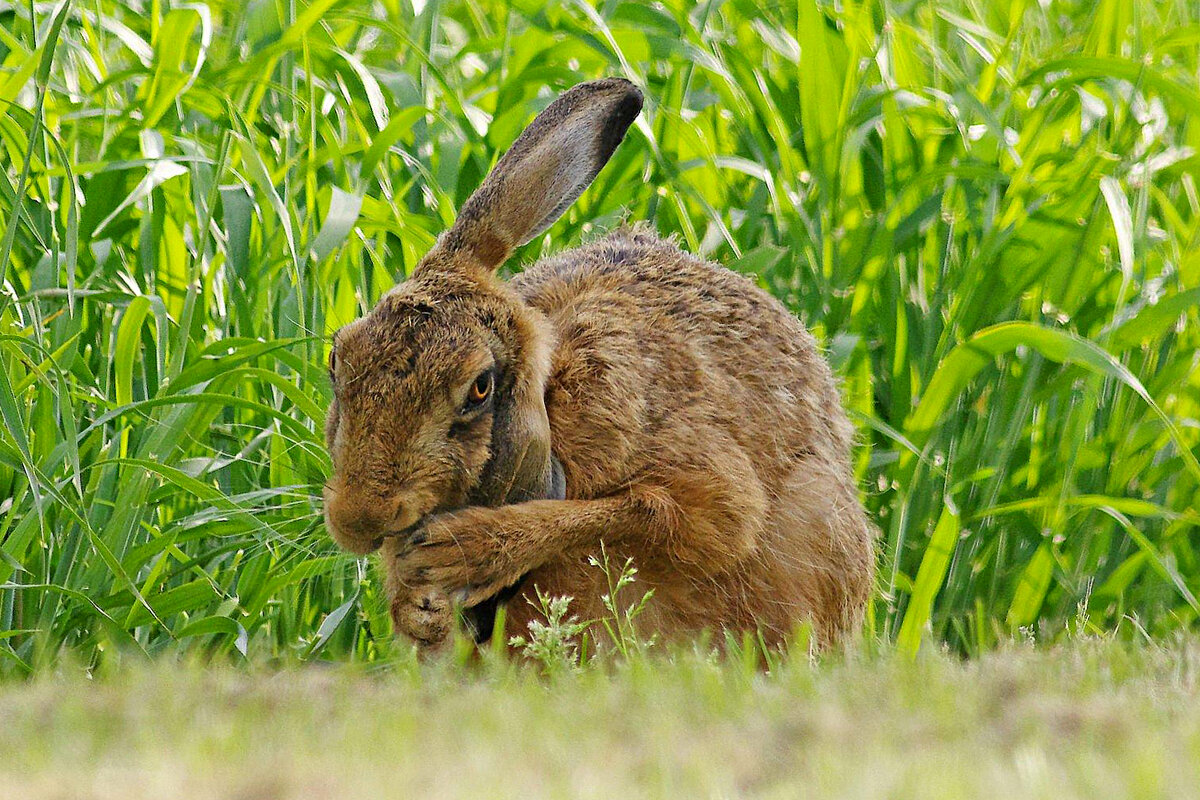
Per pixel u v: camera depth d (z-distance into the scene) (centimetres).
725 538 862
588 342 873
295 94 1211
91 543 951
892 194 1195
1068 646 872
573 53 1268
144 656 912
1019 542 1141
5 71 1091
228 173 1137
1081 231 1123
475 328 802
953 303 1126
